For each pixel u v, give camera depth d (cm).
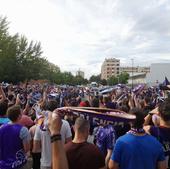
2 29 7844
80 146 430
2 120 718
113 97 1800
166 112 523
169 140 528
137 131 471
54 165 310
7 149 623
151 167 461
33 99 1661
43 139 682
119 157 467
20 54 9081
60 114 339
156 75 7075
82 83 16525
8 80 7781
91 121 450
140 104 1158
